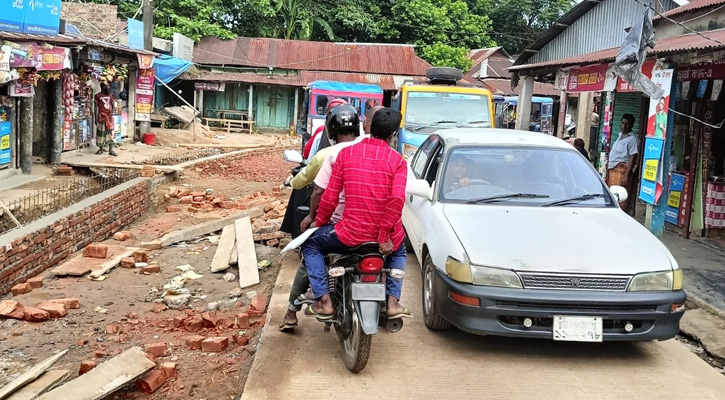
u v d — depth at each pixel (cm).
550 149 597
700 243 839
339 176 417
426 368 446
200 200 1253
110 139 1591
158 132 2180
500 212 522
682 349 496
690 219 866
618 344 502
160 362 496
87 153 1581
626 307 442
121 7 3045
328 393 406
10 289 694
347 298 430
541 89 2875
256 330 561
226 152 2027
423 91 1200
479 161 580
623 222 519
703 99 856
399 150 1131
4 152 1158
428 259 521
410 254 736
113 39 1883
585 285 443
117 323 594
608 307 440
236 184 1467
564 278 442
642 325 449
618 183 1008
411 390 414
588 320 440
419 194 527
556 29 1633
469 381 429
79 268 757
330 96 2047
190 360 503
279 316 537
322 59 3036
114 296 679
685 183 887
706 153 859
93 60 1555
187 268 778
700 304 610
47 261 786
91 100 1659
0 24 1049
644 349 493
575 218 517
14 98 1187
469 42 3712
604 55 1008
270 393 404
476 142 600
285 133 3084
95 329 579
